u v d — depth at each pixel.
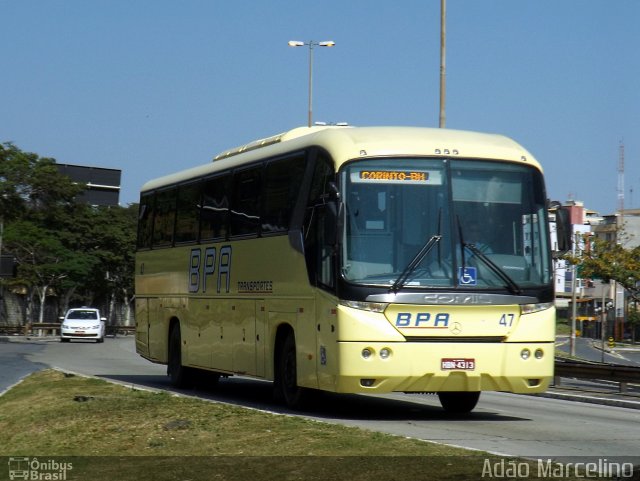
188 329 22.66
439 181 16.19
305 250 17.06
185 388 23.66
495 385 16.11
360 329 15.61
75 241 76.62
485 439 13.69
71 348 51.47
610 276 75.06
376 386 15.72
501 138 17.28
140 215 26.61
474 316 15.96
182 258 23.12
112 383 22.17
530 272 16.33
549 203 17.09
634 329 107.88
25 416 17.47
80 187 64.38
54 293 81.62
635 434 15.12
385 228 15.91
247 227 19.66
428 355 15.73
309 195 17.11
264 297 18.73
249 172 19.83
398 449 11.42
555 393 24.69
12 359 38.94
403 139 16.38
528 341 16.17
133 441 13.51
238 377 29.28
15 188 60.19
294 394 17.73
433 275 15.87
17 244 71.19
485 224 16.22
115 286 82.62
